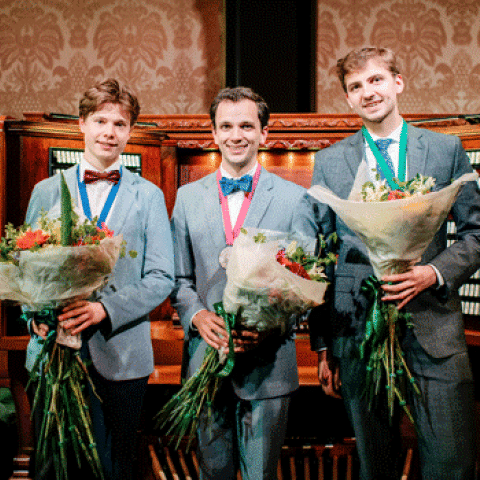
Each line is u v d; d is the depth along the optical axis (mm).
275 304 1628
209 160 2908
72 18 3793
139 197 1938
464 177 1564
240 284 1601
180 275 1955
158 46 3777
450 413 1693
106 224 1874
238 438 1817
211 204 1909
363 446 1807
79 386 1770
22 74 3816
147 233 1925
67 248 1584
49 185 1943
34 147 2496
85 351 1828
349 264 1812
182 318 1884
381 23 3717
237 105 1841
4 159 2455
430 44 3709
